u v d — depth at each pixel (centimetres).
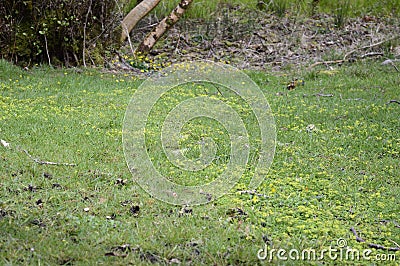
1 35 957
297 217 432
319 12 1467
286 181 502
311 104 818
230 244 382
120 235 381
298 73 1067
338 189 488
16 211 404
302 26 1370
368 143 621
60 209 416
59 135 588
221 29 1325
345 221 434
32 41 972
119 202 436
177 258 361
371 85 957
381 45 1247
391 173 538
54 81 861
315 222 425
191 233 389
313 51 1255
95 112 698
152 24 1295
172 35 1300
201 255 364
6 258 342
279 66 1146
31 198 429
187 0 1147
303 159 563
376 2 1492
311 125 688
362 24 1401
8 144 541
